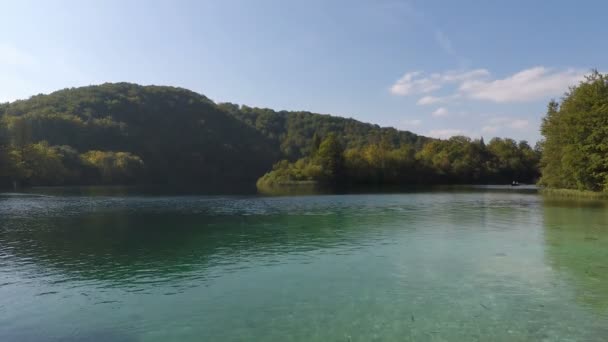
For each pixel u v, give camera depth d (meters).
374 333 14.81
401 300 18.23
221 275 22.62
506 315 16.34
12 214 51.19
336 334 14.77
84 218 47.22
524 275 21.88
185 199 76.62
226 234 35.72
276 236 34.47
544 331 14.82
